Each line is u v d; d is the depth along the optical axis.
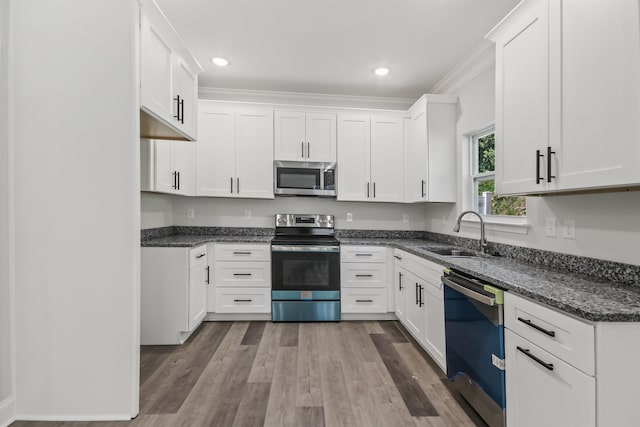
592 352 1.00
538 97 1.51
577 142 1.30
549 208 1.88
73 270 1.67
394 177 3.54
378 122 3.53
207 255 3.12
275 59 2.88
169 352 2.48
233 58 2.87
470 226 2.84
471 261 2.05
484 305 1.56
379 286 3.25
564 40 1.36
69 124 1.66
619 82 1.12
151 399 1.86
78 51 1.65
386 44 2.62
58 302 1.66
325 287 3.21
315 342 2.69
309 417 1.70
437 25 2.35
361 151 3.51
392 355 2.45
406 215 3.86
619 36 1.12
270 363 2.30
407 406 1.80
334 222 3.82
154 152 2.55
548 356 1.17
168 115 1.98
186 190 3.23
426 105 3.12
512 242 2.23
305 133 3.46
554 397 1.14
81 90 1.66
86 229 1.67
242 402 1.83
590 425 1.00
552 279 1.49
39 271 1.66
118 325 1.68
